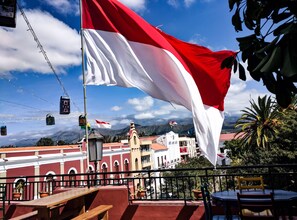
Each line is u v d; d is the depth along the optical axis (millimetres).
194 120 4121
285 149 18266
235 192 4453
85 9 5102
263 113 26500
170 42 4754
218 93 4504
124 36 4797
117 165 33312
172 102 4434
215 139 4098
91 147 6461
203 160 40719
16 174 18250
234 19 1614
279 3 1347
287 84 1327
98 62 4863
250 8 1496
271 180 4773
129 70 4699
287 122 18125
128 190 5652
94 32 4984
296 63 1081
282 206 3609
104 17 4953
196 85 4488
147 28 4688
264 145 25672
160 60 4535
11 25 3131
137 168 39062
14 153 18453
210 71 4543
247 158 21672
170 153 55531
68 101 14344
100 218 5371
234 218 4078
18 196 9031
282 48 1132
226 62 1719
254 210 3508
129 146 37781
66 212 5500
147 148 45094
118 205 5641
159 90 4512
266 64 1160
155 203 5434
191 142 71188
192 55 4613
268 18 1442
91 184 7004
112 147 33094
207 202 4246
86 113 12000
